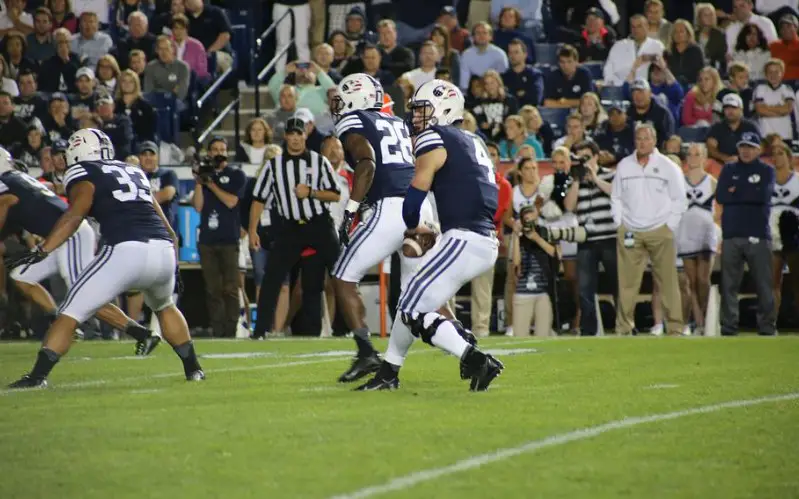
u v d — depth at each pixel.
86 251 27.02
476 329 31.61
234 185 32.66
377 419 14.58
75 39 43.34
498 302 34.91
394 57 40.81
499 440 13.16
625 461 12.01
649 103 36.34
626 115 36.25
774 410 15.45
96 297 18.31
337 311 32.81
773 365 21.36
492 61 40.88
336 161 32.62
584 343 26.41
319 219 28.95
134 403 16.25
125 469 11.69
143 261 18.36
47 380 19.42
